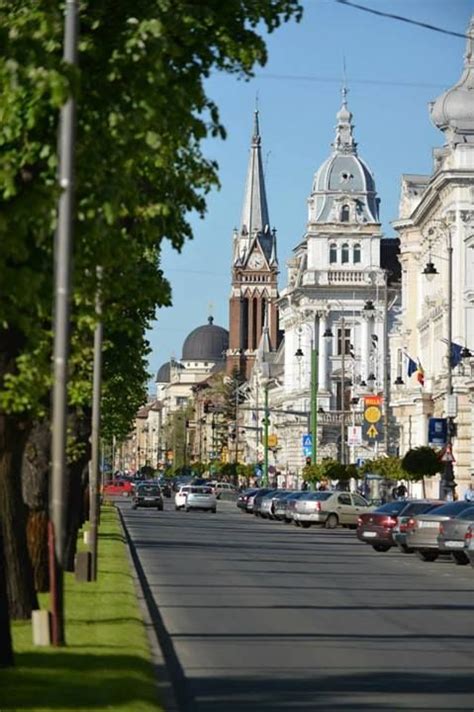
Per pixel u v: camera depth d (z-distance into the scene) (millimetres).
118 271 23375
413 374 128750
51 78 18422
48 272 21125
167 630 33344
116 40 21484
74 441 44781
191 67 23359
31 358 22562
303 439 164000
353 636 32531
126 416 77000
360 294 192000
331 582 50031
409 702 22734
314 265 192375
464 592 46719
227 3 23297
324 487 145000
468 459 114438
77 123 21203
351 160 193750
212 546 74625
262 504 124438
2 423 24984
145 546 73250
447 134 124250
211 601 41469
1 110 19953
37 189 19344
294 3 23562
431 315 125750
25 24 20359
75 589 40594
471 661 28219
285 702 22641
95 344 43125
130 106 21344
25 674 22531
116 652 25609
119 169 21297
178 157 25188
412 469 102625
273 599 42438
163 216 25172
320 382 192125
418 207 131125
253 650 29625
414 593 45781
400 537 70812
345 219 192375
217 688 24203
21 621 30234
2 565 23453
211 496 144250
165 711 20359
